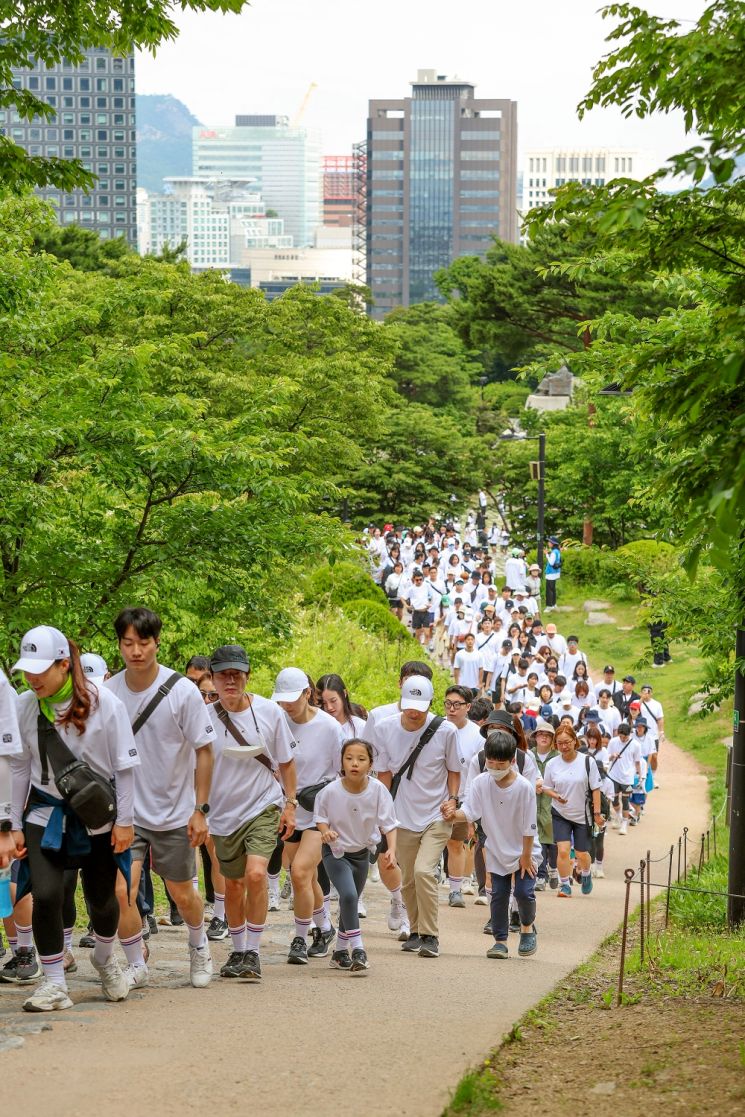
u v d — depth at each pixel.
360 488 51.34
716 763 25.12
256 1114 5.05
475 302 47.56
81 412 12.21
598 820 14.41
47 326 13.38
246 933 7.90
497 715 10.66
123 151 190.00
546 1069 6.09
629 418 11.52
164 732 7.02
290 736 7.94
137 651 6.88
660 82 6.61
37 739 6.39
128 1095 5.21
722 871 15.30
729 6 6.32
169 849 7.16
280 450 12.99
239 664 7.63
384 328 30.84
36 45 10.66
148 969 8.06
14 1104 5.05
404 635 29.12
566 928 12.08
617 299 40.25
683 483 5.96
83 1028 6.22
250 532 12.20
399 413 52.22
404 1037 6.35
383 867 9.20
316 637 25.28
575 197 6.73
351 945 8.53
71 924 7.12
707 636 12.70
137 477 11.80
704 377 6.05
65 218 190.75
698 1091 5.59
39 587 12.01
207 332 26.12
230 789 7.74
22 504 11.38
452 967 9.00
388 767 9.48
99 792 6.34
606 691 20.52
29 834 6.50
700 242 6.96
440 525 51.50
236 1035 6.21
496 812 9.67
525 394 92.62
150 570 12.11
